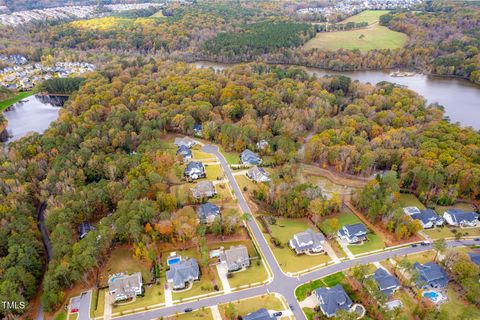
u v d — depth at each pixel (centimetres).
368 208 11362
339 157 13900
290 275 9288
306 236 10125
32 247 9469
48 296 8219
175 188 12681
